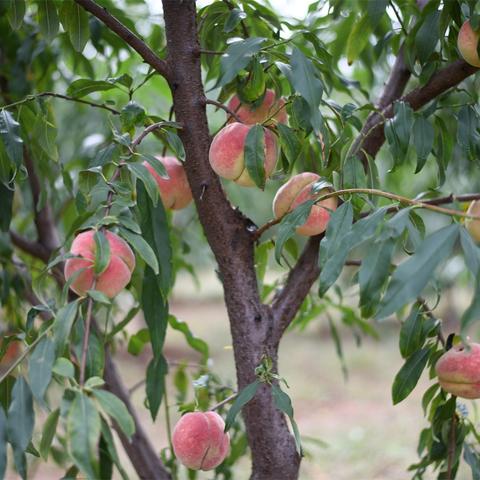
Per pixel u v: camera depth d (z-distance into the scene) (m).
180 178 1.69
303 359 10.36
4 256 2.16
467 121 1.66
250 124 1.68
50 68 2.49
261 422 1.53
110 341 2.18
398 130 1.54
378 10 1.69
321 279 1.12
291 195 1.51
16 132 1.51
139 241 1.18
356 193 1.27
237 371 1.57
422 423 6.95
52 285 2.76
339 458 6.00
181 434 1.47
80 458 0.90
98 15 1.45
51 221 2.46
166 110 3.09
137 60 2.72
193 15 1.50
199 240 2.97
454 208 1.17
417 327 1.49
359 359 10.20
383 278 1.08
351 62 1.97
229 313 1.58
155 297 1.54
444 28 1.54
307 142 1.76
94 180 1.32
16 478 3.25
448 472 1.58
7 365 2.36
